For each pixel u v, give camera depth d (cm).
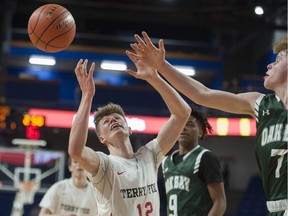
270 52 2030
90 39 2230
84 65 385
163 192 1838
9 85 1852
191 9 1848
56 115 1570
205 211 490
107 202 377
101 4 1916
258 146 334
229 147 2067
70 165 660
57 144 2027
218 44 2264
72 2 1912
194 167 500
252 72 2248
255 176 1997
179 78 361
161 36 2494
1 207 1675
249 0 1527
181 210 499
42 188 1588
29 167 1439
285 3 1517
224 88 1789
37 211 1276
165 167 526
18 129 1412
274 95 337
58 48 423
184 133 518
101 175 376
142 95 1897
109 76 2314
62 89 2316
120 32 2473
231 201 1972
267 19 1845
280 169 318
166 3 2022
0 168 1466
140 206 379
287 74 327
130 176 383
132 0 2064
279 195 320
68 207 645
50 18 415
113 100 1883
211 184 491
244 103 353
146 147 414
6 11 2041
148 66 370
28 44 2180
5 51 2089
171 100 407
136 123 1584
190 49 2270
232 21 1878
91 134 1980
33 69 2320
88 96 380
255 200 1892
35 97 1847
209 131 543
